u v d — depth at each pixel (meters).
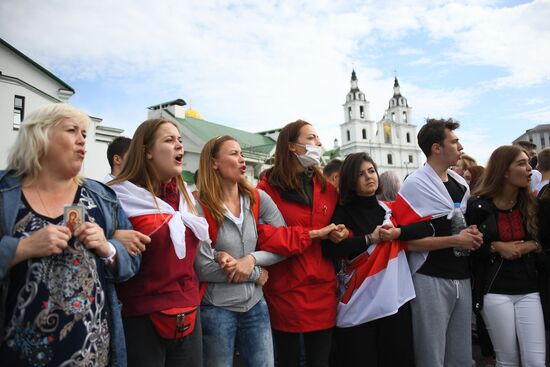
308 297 2.74
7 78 15.73
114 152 3.71
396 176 4.91
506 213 3.13
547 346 3.17
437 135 3.24
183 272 2.15
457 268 3.05
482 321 3.59
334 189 3.28
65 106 1.85
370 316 2.87
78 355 1.60
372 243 3.00
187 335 2.13
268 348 2.55
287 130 3.11
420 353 2.96
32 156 1.72
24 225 1.64
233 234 2.63
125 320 2.04
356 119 77.00
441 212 3.13
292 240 2.67
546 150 4.32
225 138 2.80
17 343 1.54
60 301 1.61
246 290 2.52
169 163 2.28
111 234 1.97
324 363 2.76
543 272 3.01
